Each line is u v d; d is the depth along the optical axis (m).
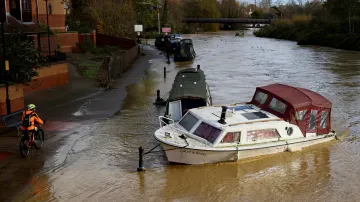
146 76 33.84
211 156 13.48
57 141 15.61
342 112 21.23
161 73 35.94
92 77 29.38
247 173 13.20
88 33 48.16
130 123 18.58
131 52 42.75
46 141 15.54
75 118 19.03
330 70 38.47
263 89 16.92
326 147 15.74
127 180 12.46
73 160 13.83
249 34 119.12
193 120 14.91
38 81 23.47
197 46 70.25
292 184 12.54
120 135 16.73
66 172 12.83
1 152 14.09
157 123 18.67
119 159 14.11
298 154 14.91
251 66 41.88
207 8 130.88
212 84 30.14
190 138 13.99
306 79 32.78
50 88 24.70
